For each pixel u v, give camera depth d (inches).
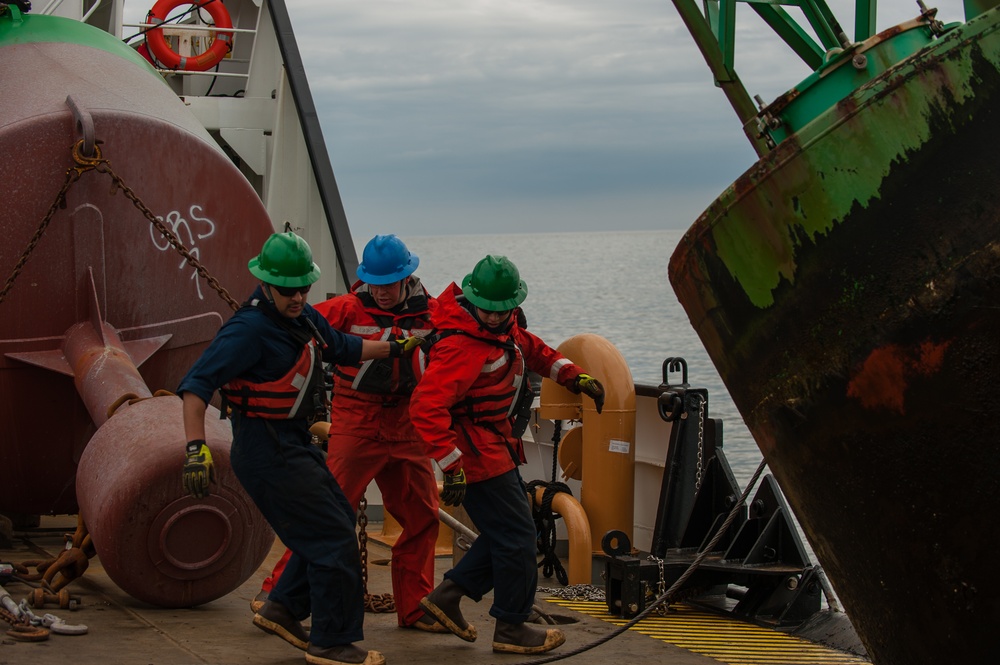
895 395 152.6
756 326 165.5
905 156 148.3
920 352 149.3
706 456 288.4
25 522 342.0
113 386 264.1
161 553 240.2
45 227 261.6
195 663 209.6
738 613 262.5
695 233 169.5
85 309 279.0
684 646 235.5
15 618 227.1
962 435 147.7
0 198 267.3
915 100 147.3
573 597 281.7
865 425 156.5
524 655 222.5
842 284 154.6
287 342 201.6
